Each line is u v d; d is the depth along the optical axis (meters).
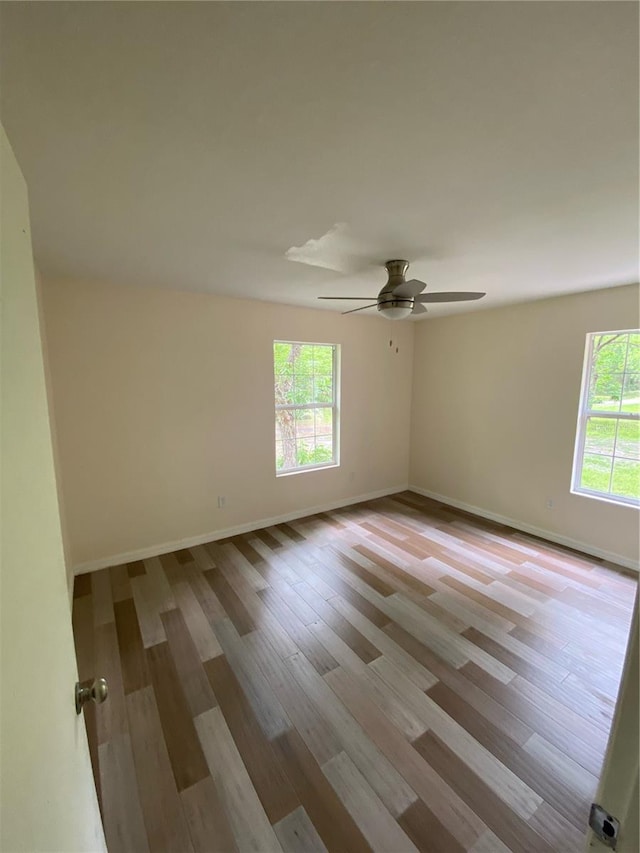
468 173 1.40
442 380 4.73
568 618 2.51
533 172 1.39
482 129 1.15
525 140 1.21
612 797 0.58
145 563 3.26
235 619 2.50
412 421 5.20
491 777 1.52
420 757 1.60
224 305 3.53
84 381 2.97
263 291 3.28
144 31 0.82
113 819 1.37
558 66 0.91
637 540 3.14
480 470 4.36
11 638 0.54
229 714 1.80
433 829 1.34
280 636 2.34
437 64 0.90
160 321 3.23
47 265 2.48
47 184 1.45
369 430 4.81
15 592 0.57
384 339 4.78
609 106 1.05
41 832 0.59
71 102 1.02
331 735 1.70
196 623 2.46
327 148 1.25
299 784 1.49
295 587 2.88
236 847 1.30
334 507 4.61
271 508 4.09
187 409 3.44
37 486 0.73
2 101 1.00
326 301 3.75
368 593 2.80
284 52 0.87
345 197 1.57
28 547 0.65
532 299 3.63
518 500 3.99
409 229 1.90
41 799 0.60
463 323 4.42
